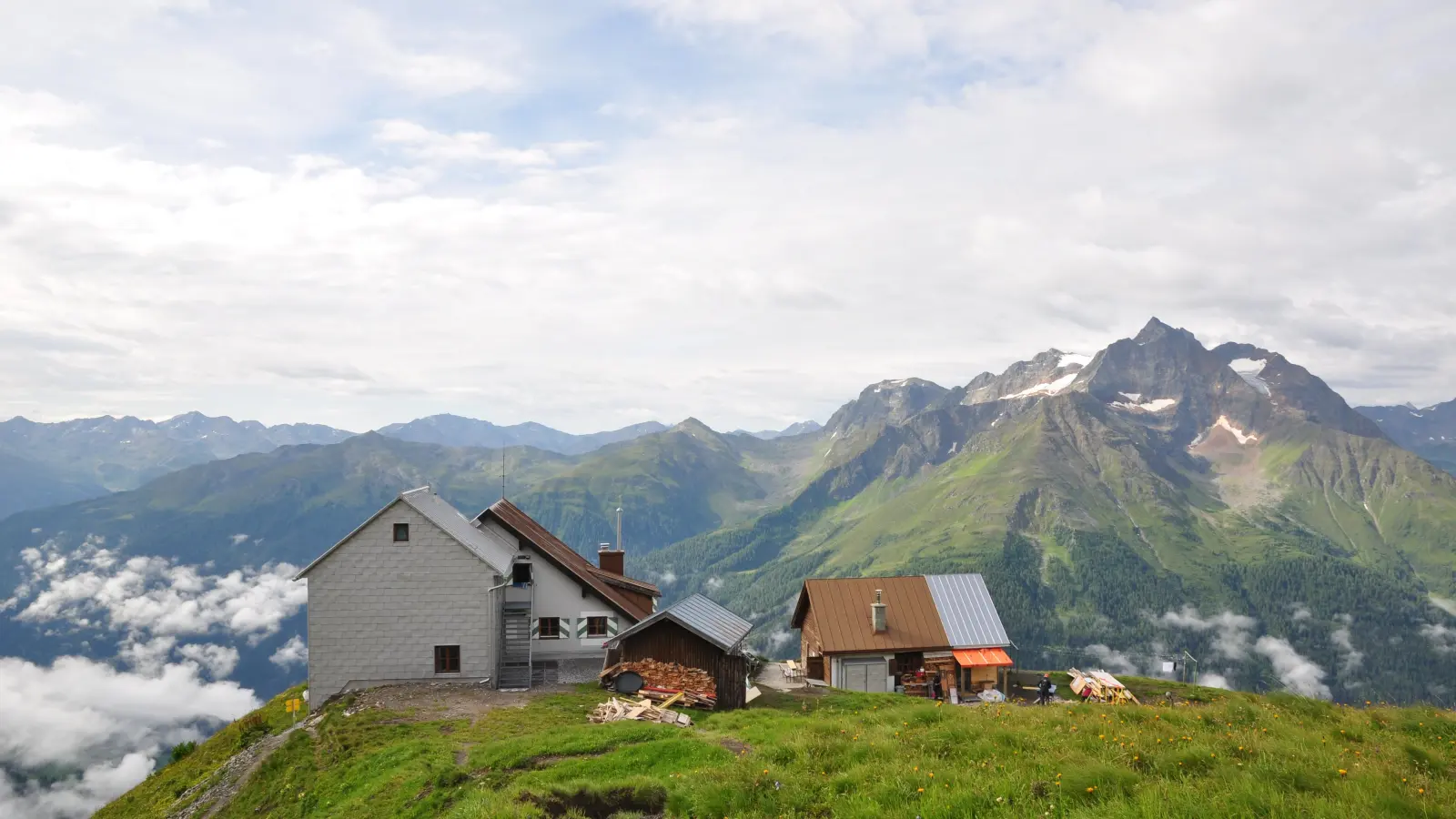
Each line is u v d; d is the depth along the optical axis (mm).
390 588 48438
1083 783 17141
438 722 36312
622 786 20781
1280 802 15039
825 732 25703
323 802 28625
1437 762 19844
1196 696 56562
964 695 59125
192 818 32031
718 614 47594
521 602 54375
